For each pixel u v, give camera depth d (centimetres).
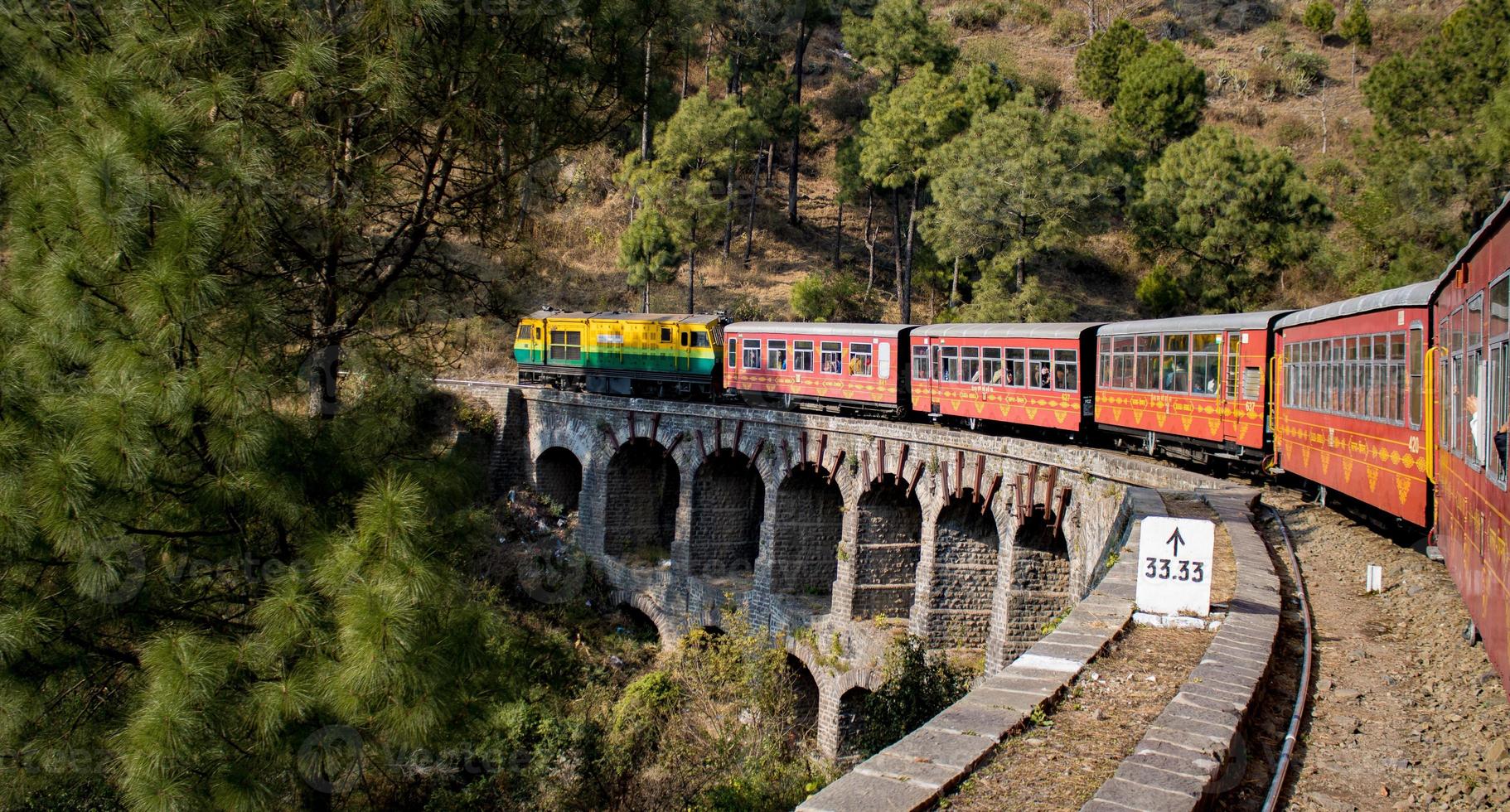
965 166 5388
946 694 2675
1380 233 4375
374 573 1363
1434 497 1571
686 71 7488
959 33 10425
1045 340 3159
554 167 2108
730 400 4838
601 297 6606
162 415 1366
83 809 1559
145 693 1343
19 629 1342
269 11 1641
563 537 5153
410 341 2019
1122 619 1230
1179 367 2717
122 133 1401
